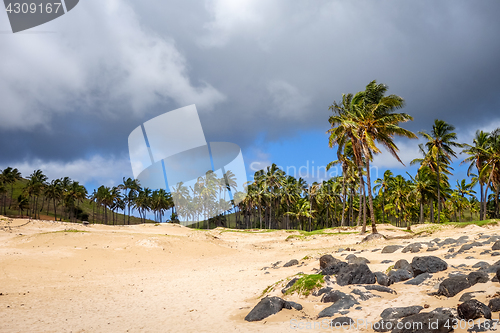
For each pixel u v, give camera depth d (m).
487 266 8.15
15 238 27.81
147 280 15.22
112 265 20.23
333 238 33.19
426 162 49.56
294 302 8.00
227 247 31.47
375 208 76.25
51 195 94.81
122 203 96.50
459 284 6.74
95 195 96.06
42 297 11.12
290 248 30.20
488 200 63.41
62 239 26.58
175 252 25.80
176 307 9.23
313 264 14.46
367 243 24.33
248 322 7.12
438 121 45.84
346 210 75.56
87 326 7.40
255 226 81.56
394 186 62.88
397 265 10.09
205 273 16.89
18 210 104.88
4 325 7.49
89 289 12.82
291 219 87.19
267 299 7.68
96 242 26.80
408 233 34.66
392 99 28.70
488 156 42.91
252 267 18.06
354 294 7.82
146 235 31.33
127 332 6.85
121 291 12.34
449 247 14.31
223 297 10.27
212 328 6.86
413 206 70.94
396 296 7.45
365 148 29.27
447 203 73.50
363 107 30.88
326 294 8.03
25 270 16.64
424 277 8.37
